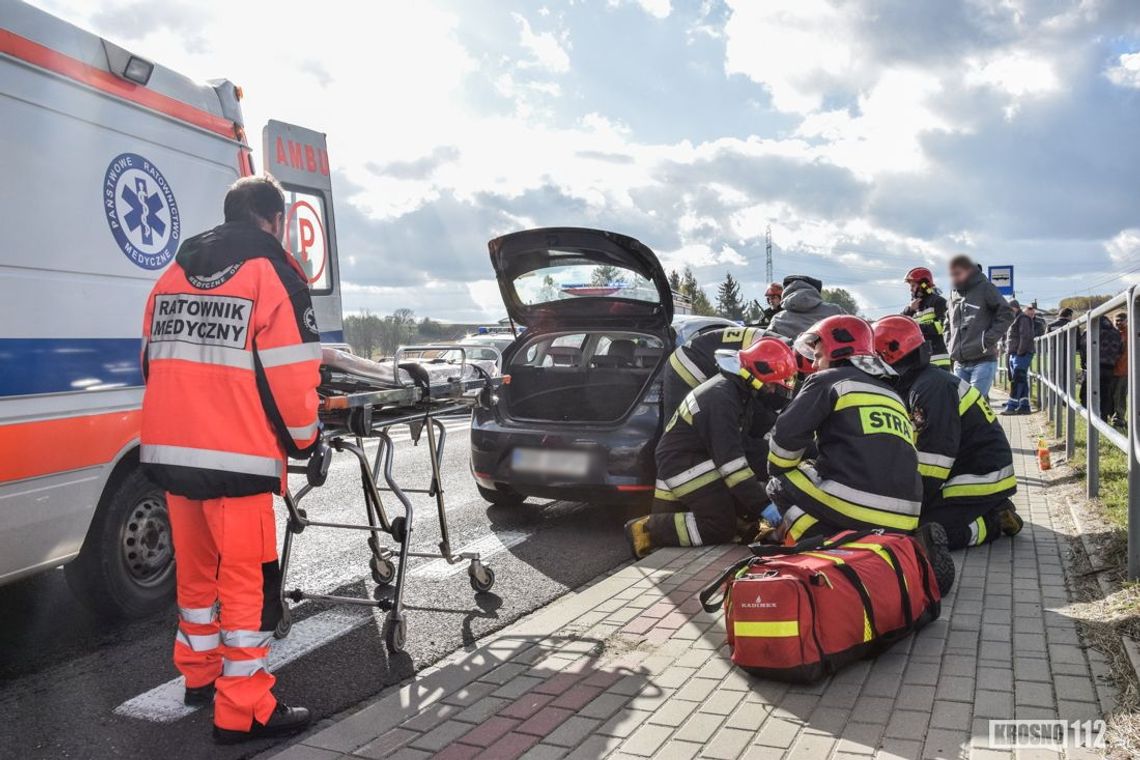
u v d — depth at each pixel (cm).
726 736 320
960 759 293
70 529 439
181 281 349
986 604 453
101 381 460
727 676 376
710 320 806
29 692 396
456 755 315
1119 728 303
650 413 665
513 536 677
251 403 339
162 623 494
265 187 363
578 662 399
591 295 739
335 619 487
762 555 401
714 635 427
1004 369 2275
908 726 320
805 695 353
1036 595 465
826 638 361
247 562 343
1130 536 462
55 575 596
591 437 665
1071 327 881
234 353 337
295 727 350
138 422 484
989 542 579
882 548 404
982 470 571
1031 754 292
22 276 414
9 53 414
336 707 373
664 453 609
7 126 411
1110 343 1173
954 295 988
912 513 449
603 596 496
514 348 761
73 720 366
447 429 1447
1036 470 866
